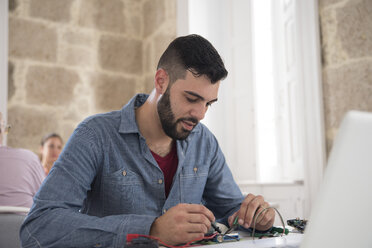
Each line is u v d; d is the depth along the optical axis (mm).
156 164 1294
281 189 3266
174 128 1221
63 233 995
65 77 4051
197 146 1443
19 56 3840
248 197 1235
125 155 1278
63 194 1092
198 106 1182
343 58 2855
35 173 2025
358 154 565
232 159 3998
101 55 4281
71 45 4121
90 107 4156
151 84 4297
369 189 581
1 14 3557
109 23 4367
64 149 1184
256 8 4176
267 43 4211
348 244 601
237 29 4012
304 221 1263
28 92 3850
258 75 4156
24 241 1025
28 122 3820
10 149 2000
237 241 1019
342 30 2869
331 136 2896
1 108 3479
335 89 2891
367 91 2719
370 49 2719
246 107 3871
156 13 4258
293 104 3527
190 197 1368
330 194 570
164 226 967
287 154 3807
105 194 1260
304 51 3086
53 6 4059
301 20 3129
